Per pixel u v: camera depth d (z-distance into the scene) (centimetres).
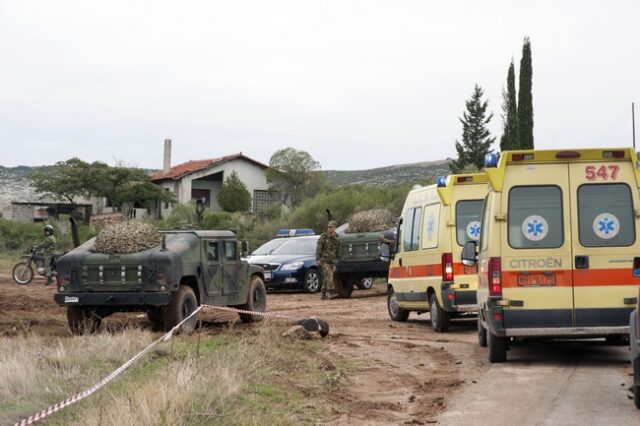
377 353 1421
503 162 1253
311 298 2772
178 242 1641
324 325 1623
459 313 1741
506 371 1231
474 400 1021
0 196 10438
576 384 1109
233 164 8919
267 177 8988
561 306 1235
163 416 802
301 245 3144
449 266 1681
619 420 895
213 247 1736
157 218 8181
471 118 9556
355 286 3169
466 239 1691
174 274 1579
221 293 1752
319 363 1277
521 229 1247
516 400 1014
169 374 1002
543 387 1094
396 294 1984
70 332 1620
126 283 1577
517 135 6141
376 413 952
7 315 1998
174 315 1591
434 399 1029
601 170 1246
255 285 1911
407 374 1218
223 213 6122
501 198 1252
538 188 1250
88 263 1588
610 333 1233
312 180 9050
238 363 1137
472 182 1705
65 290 1598
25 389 976
